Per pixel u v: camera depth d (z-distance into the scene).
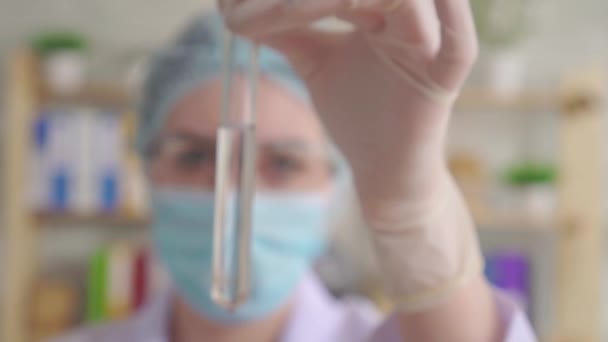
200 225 0.84
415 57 0.36
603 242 2.01
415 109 0.38
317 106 0.42
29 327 1.89
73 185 1.83
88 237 2.04
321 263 1.80
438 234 0.43
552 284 1.99
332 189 0.99
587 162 1.92
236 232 0.35
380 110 0.39
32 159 1.83
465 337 0.45
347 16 0.35
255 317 0.87
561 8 2.01
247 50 0.37
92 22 2.04
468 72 0.36
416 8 0.34
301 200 0.87
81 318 1.98
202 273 0.84
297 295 0.96
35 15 2.03
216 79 0.84
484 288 0.46
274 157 0.85
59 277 2.03
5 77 2.00
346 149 0.42
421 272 0.44
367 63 0.39
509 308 0.47
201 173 0.85
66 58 1.87
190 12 2.04
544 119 2.02
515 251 1.94
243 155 0.36
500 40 1.80
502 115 2.03
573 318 1.94
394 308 0.46
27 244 1.88
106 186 1.83
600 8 2.01
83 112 1.87
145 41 2.03
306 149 0.86
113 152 1.83
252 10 0.30
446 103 0.38
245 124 0.36
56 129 1.82
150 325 0.96
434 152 0.40
